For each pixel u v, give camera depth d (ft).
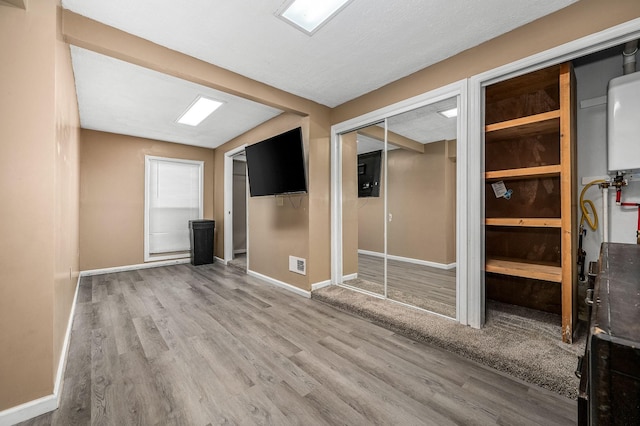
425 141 15.11
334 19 6.25
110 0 5.64
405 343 7.17
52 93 4.98
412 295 10.25
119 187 15.49
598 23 5.46
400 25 6.45
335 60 7.97
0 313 4.50
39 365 4.78
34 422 4.53
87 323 8.48
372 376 5.77
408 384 5.49
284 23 6.39
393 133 13.85
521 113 8.34
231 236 17.75
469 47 7.33
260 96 9.29
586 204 7.22
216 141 17.12
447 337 6.82
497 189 9.03
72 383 5.57
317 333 7.80
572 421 4.50
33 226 4.79
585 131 7.18
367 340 7.36
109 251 15.20
